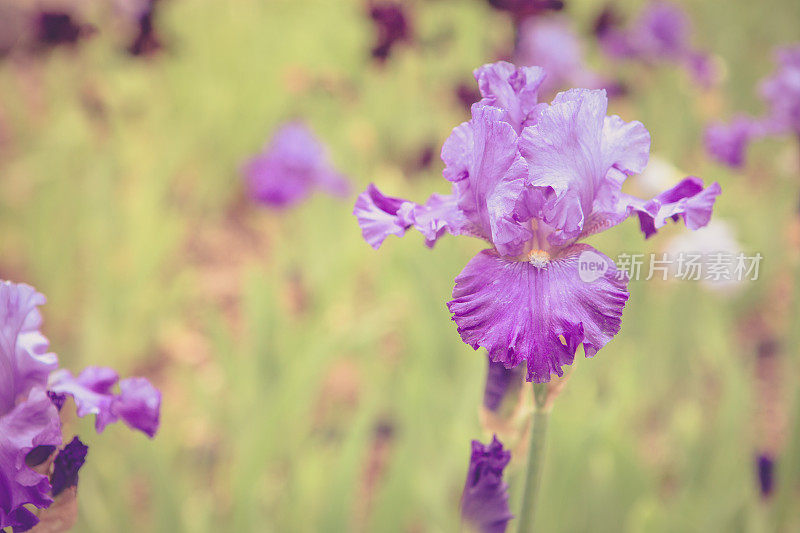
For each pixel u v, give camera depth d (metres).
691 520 0.92
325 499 0.96
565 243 0.66
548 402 0.68
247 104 2.06
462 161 0.67
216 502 1.18
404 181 1.72
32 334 0.66
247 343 1.30
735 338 1.64
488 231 0.67
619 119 0.68
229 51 2.28
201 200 2.03
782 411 1.44
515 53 1.46
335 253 1.56
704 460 1.10
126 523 0.98
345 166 1.80
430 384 1.19
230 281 1.87
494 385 0.70
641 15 2.04
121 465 1.00
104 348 1.34
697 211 0.66
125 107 2.01
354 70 2.12
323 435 1.37
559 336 0.64
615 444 0.97
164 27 2.14
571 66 1.63
